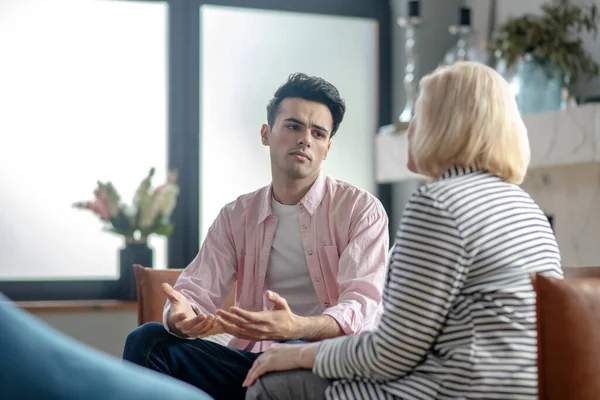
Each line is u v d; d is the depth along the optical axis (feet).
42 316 13.66
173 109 15.19
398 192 16.28
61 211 14.64
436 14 15.87
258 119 15.69
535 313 5.31
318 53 16.07
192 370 7.23
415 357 5.38
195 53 15.30
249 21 15.66
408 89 15.29
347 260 7.76
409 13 15.08
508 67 13.41
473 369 5.23
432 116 5.79
